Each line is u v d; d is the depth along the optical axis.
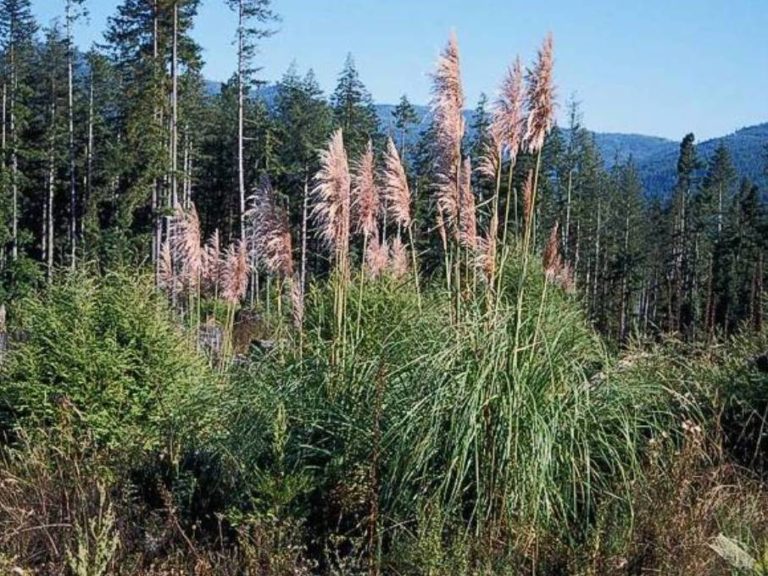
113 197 38.44
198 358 8.74
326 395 5.80
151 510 5.28
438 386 5.08
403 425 5.12
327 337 7.32
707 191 61.72
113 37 36.44
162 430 6.58
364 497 4.96
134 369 7.70
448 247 6.79
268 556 4.52
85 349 7.50
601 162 65.31
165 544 4.95
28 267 29.73
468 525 4.80
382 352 5.66
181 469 5.71
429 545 4.30
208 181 55.41
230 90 47.50
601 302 39.72
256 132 47.66
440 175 6.61
